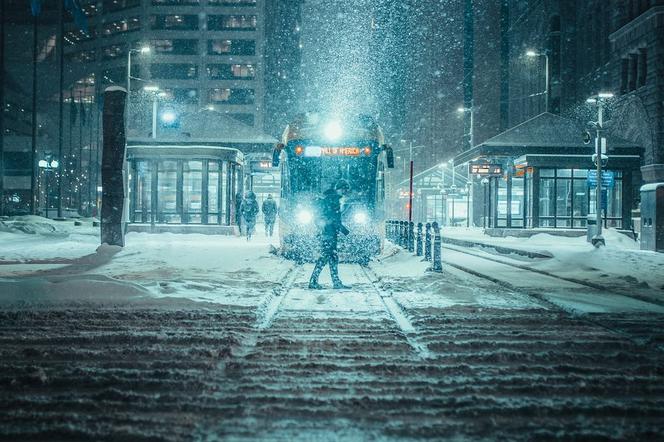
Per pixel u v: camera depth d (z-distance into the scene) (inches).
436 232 576.7
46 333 291.0
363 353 256.2
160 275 527.2
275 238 1266.0
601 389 202.8
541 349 268.4
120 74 4131.4
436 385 207.5
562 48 2982.3
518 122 3732.8
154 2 3917.3
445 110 4776.1
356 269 679.1
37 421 167.0
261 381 211.8
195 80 3880.4
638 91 2240.4
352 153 762.2
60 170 2351.1
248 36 3878.0
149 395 192.2
